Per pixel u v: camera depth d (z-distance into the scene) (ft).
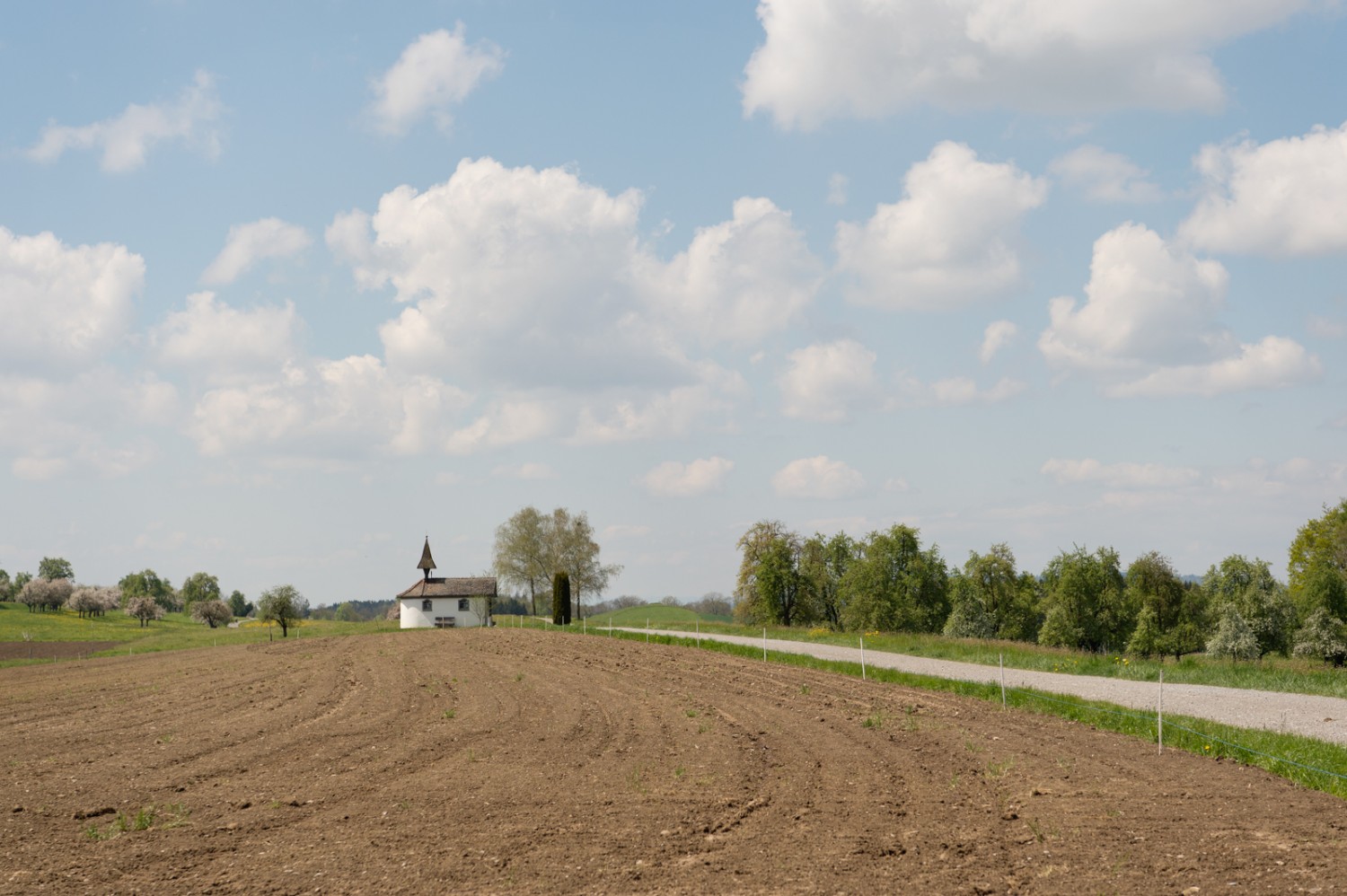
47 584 539.29
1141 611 278.87
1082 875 37.96
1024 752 64.08
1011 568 317.01
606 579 418.31
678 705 90.58
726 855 41.65
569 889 37.32
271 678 128.98
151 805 53.36
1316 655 228.22
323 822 48.55
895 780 56.29
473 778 58.80
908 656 135.85
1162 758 62.13
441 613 384.47
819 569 342.85
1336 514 288.92
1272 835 43.55
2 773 63.77
